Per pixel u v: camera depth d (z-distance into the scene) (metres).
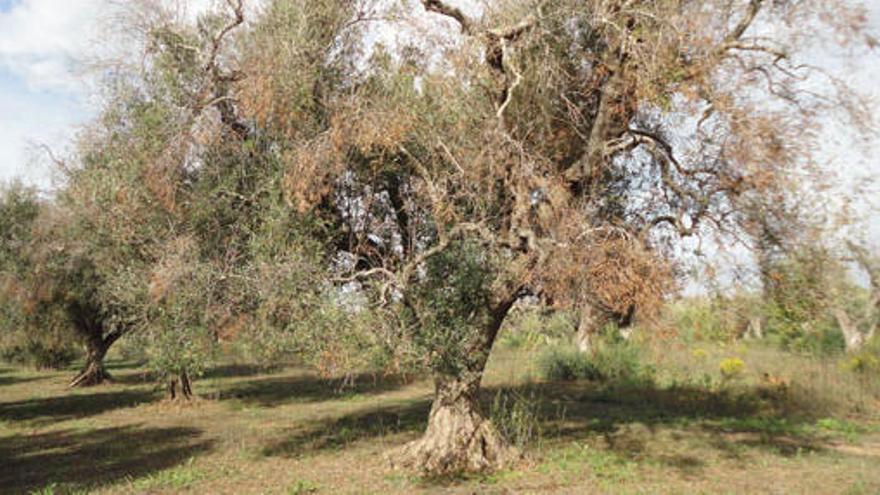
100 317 23.55
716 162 8.53
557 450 10.74
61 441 13.65
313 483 9.13
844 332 21.72
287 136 8.20
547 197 8.04
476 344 9.25
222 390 21.91
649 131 9.41
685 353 19.97
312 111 8.55
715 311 8.05
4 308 18.09
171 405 18.12
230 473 9.98
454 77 8.09
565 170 9.21
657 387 18.34
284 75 8.03
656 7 7.31
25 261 17.25
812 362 17.84
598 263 6.95
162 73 8.95
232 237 8.70
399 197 9.52
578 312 7.68
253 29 8.76
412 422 14.34
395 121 7.66
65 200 14.36
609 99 8.42
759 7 7.94
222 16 9.13
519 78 7.88
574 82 9.08
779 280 8.45
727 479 8.98
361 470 9.84
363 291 8.23
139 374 29.36
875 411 14.25
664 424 13.38
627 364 20.44
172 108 8.66
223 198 8.73
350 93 8.60
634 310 7.61
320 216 8.70
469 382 9.55
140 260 9.33
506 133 7.82
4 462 11.63
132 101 9.34
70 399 21.08
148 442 13.05
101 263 11.78
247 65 8.35
